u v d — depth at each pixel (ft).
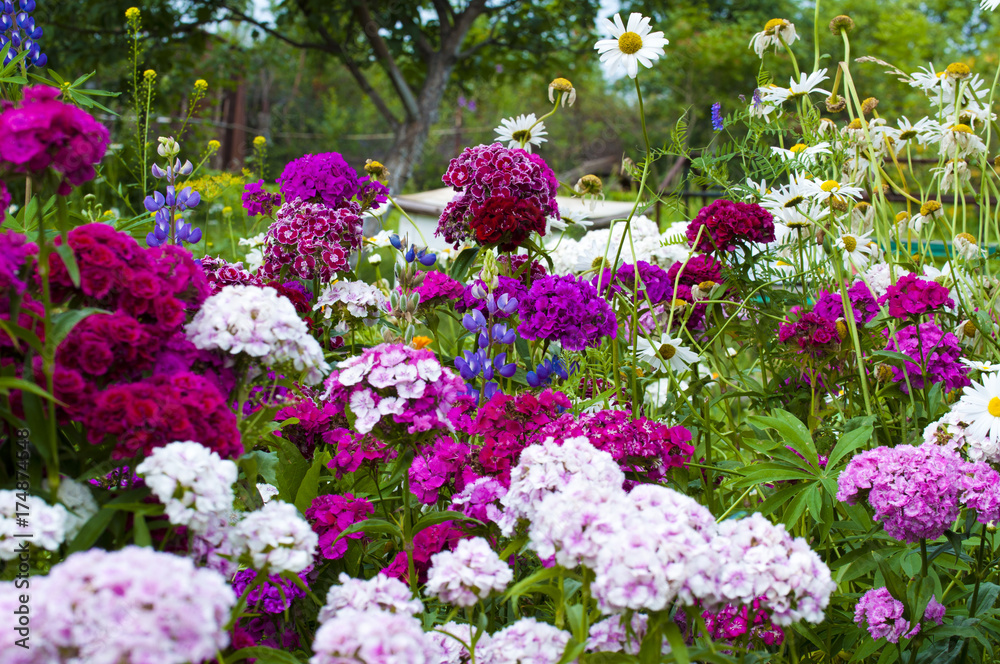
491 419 7.71
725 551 5.66
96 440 5.43
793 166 11.73
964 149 11.95
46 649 4.08
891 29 63.52
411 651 4.86
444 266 14.75
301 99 67.26
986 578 8.46
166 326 5.93
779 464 8.47
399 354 7.13
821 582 5.49
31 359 5.55
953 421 8.26
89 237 5.89
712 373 11.73
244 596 5.88
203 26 37.29
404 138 37.63
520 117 12.66
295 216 11.07
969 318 10.91
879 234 13.14
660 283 11.44
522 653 5.69
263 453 6.94
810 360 10.37
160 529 5.64
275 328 6.17
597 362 10.50
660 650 5.55
